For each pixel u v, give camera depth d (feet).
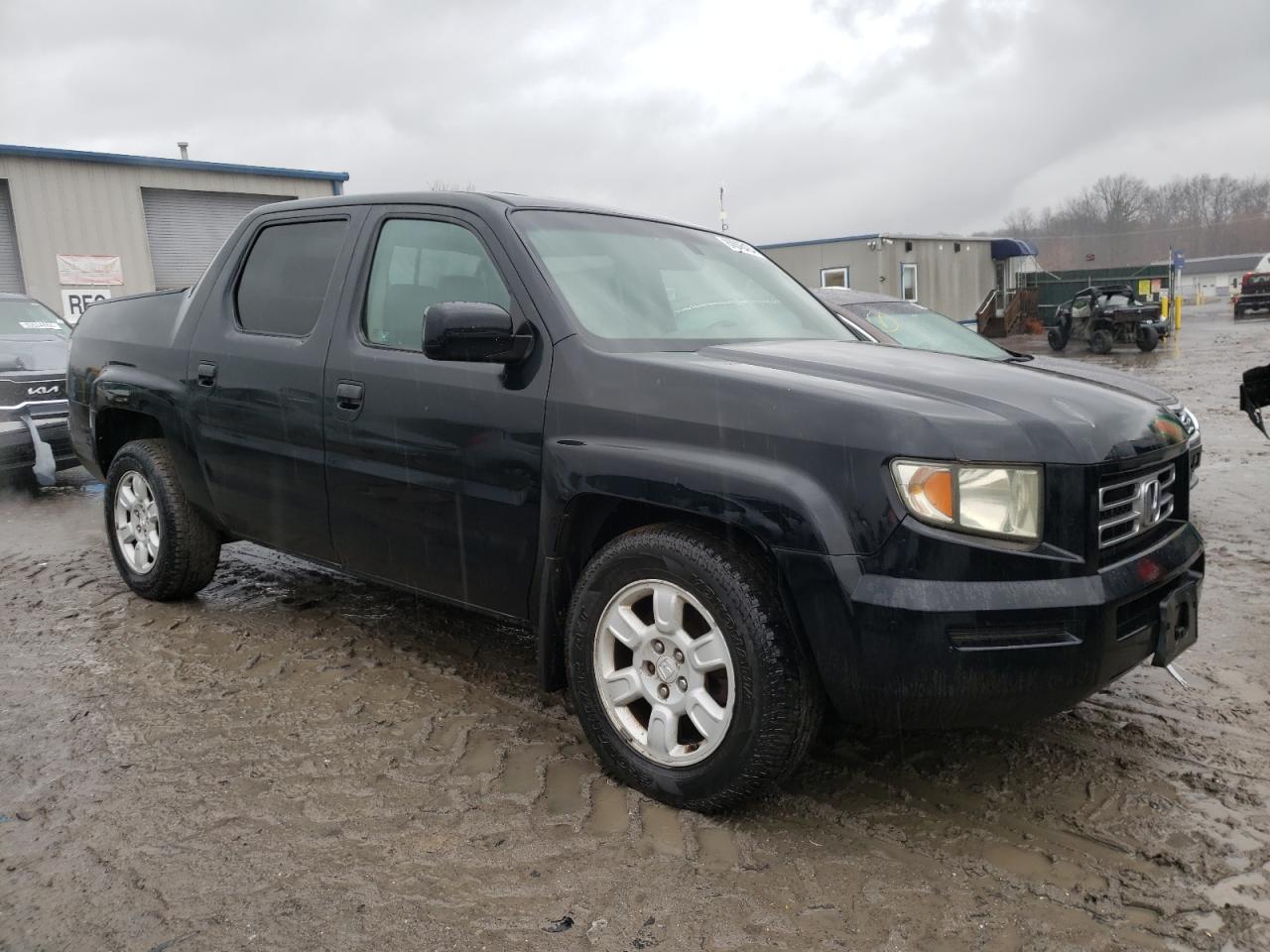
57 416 25.18
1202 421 37.55
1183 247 319.06
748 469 8.38
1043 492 7.95
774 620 8.40
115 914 7.63
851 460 8.03
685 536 8.85
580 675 9.66
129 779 9.80
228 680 12.39
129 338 15.28
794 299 13.10
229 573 17.38
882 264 89.30
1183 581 8.97
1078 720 11.12
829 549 7.98
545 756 10.31
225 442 13.29
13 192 57.06
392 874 8.17
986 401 8.46
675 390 9.00
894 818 9.02
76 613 15.20
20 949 7.23
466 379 10.43
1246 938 7.25
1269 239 338.75
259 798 9.42
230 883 8.04
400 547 11.37
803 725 8.50
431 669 12.78
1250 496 23.08
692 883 8.01
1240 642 13.58
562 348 9.80
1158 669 12.66
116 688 12.15
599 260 11.14
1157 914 7.57
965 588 7.77
